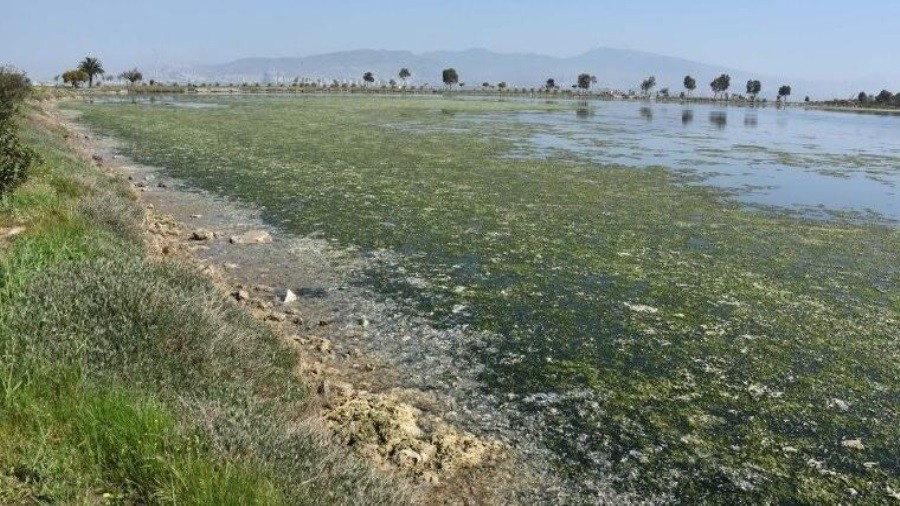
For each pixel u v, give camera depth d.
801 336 9.81
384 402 7.32
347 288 11.37
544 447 6.83
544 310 10.55
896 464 6.72
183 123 41.16
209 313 7.12
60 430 4.43
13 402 4.50
